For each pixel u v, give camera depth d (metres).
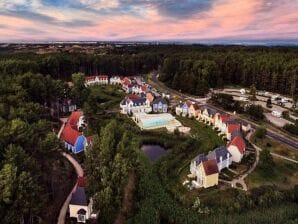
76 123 100.06
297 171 80.31
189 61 192.88
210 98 150.88
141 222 57.28
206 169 70.94
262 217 60.53
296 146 95.94
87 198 58.78
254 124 117.06
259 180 75.19
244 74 183.00
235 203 64.38
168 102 145.00
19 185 48.66
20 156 54.97
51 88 115.56
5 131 60.72
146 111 130.50
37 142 65.69
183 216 60.50
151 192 67.69
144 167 78.56
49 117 109.38
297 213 62.31
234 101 137.00
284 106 142.88
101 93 160.75
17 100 90.19
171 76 196.38
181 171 79.69
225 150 81.25
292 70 163.25
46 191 61.66
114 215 57.84
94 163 66.75
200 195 68.44
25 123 66.06
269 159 79.12
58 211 58.72
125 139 74.69
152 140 100.44
